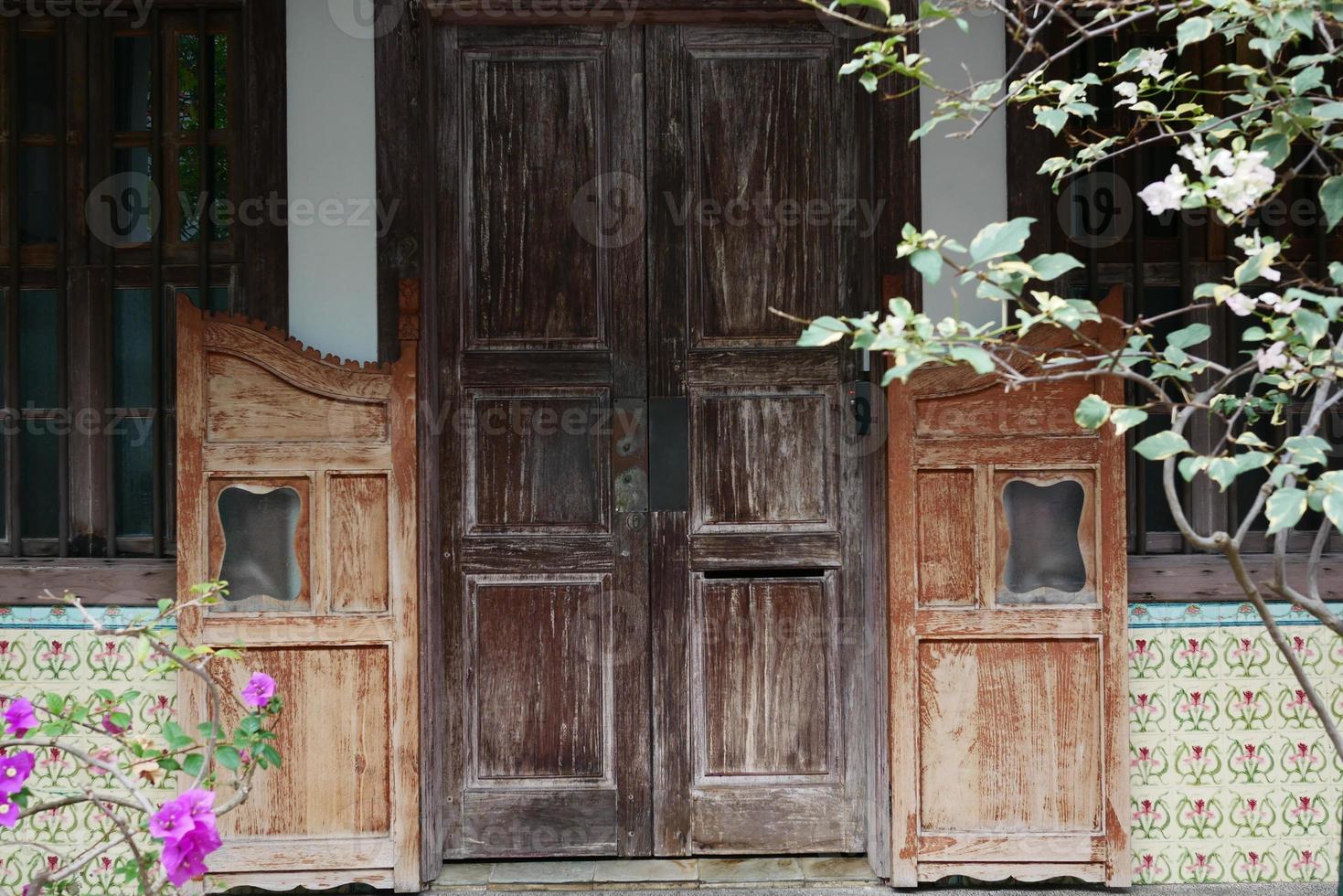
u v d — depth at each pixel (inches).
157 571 116.6
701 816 123.1
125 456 122.2
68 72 119.8
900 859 114.5
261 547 114.0
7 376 120.3
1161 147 121.6
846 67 78.2
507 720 122.7
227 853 113.0
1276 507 63.4
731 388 123.0
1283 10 66.9
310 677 113.8
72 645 116.2
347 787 114.0
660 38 121.8
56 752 115.1
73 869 80.3
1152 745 117.6
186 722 112.1
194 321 112.0
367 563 114.0
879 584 118.0
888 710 116.3
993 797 114.8
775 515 123.3
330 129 117.0
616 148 122.0
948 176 118.5
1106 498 113.3
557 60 121.8
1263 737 118.0
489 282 122.3
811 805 123.1
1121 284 114.2
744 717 123.5
